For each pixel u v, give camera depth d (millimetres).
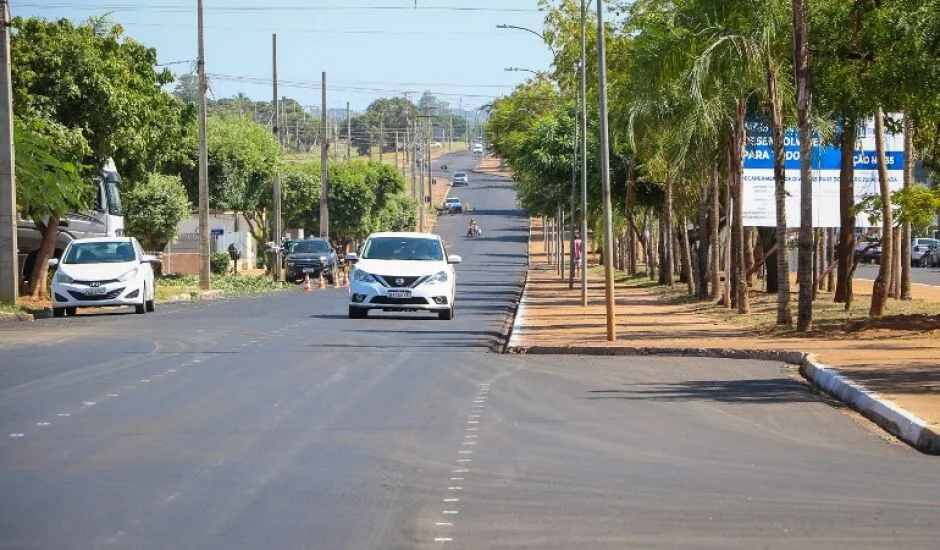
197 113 65250
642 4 49625
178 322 38156
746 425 17297
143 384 21516
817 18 35219
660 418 17953
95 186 53219
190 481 13117
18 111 49656
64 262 43875
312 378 22703
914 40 32500
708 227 56781
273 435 16156
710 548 10227
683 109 43250
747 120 46156
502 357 27969
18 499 12188
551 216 102250
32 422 17125
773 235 58562
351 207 134875
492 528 10945
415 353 28188
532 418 17906
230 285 71750
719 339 32438
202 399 19609
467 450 15133
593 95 72312
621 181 72750
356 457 14594
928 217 36406
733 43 36938
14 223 43719
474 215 190875
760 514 11539
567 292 69312
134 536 10656
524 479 13281
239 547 10273
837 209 48906
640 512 11625
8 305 43000
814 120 39875
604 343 31031
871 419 17953
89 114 51562
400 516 11453
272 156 99000
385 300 40281
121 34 59125
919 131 47188
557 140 84375
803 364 25078
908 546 10312
